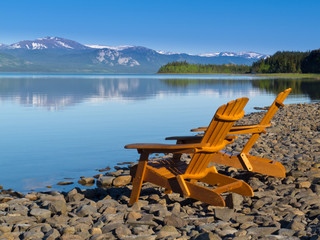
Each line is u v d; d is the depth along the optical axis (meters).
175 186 4.12
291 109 17.20
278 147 7.93
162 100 26.08
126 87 47.78
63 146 9.72
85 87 47.16
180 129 12.66
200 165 4.19
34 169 7.36
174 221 3.61
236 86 50.62
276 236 3.13
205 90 40.47
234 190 4.37
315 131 10.42
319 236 3.04
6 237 3.32
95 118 15.78
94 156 8.52
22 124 13.89
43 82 66.69
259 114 15.82
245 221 3.62
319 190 4.68
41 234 3.38
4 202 4.90
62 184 6.30
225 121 3.81
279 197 4.46
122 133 11.81
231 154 5.32
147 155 4.23
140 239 3.19
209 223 3.57
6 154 8.78
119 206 4.29
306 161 6.38
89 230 3.46
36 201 4.81
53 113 17.80
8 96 29.50
